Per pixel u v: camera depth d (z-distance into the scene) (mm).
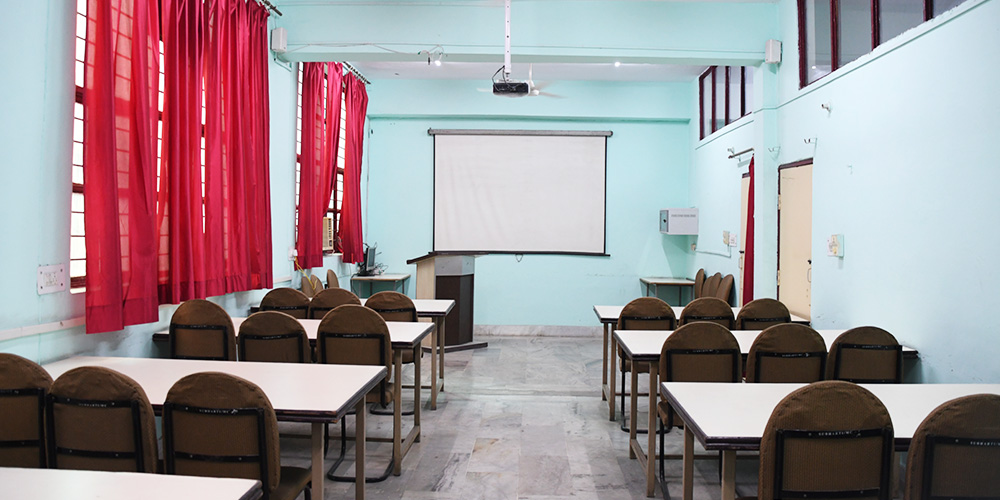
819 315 4805
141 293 3436
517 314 8656
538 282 8656
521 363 6496
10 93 2729
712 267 7531
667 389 2543
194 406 2014
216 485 1530
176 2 3885
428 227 8703
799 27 5184
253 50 4984
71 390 1990
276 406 2201
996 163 2955
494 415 4578
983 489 1827
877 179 4000
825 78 4703
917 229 3574
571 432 4191
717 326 3043
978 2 3061
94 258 3096
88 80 3078
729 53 5559
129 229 3391
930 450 1811
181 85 3967
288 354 3322
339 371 2756
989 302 2998
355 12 5465
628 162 8656
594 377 5855
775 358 3082
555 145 8633
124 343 3520
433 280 7062
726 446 1919
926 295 3486
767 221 5688
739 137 6531
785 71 5465
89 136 3086
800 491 1853
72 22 3107
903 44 3715
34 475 1583
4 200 2705
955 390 2611
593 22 5480
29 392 2072
